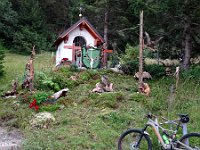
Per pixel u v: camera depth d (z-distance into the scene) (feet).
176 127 25.36
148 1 47.47
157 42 54.03
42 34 104.58
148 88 39.11
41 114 31.09
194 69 48.26
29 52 95.20
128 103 35.45
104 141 26.45
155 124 24.09
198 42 52.54
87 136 27.07
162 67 50.98
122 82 44.42
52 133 27.61
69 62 51.83
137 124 30.01
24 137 27.71
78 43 54.19
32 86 38.99
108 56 55.88
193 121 30.68
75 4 112.57
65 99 35.73
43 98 34.94
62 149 24.89
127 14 74.08
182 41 53.26
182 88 39.78
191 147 23.30
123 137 24.63
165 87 41.57
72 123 29.96
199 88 40.29
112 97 36.04
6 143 26.25
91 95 37.01
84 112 32.71
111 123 30.17
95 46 54.34
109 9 72.64
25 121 30.83
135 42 75.25
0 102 37.01
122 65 50.67
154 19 50.78
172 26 51.70
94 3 74.90
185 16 48.29
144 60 52.24
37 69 55.21
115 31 76.13
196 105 34.30
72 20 114.52
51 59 75.10
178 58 56.39
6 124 31.22
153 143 25.61
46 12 116.47
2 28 94.79
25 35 97.91
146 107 34.91
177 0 46.01
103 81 40.24
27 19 103.76
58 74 45.42
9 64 65.21
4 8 96.99
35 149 24.48
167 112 32.91
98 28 82.33
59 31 116.57
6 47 95.14
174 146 23.08
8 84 45.62
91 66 50.83
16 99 37.17
